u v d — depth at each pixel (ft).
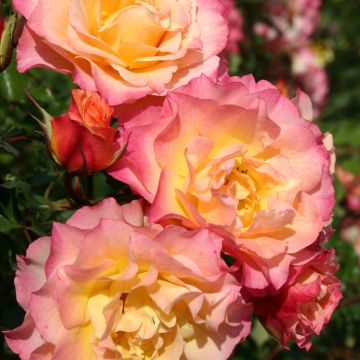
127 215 1.11
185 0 1.25
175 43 1.20
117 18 1.18
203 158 1.14
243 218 1.16
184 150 1.15
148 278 1.08
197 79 1.16
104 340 1.08
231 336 1.14
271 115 1.20
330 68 4.06
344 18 4.31
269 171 1.17
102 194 1.39
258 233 1.15
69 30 1.19
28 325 1.10
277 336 1.23
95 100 1.14
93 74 1.17
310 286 1.20
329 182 1.22
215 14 1.28
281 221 1.14
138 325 1.10
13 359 1.61
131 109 1.20
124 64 1.19
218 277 1.09
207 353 1.14
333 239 1.99
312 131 1.20
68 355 1.09
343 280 1.99
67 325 1.08
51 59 1.22
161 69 1.20
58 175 1.43
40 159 1.56
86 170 1.16
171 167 1.15
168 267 1.08
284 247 1.15
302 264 1.18
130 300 1.11
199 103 1.14
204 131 1.16
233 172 1.18
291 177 1.19
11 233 1.34
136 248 1.07
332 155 1.36
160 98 1.21
